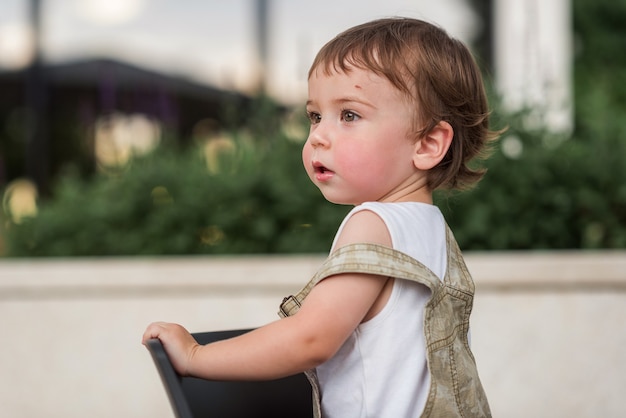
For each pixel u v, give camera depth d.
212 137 5.64
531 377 3.03
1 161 5.71
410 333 1.31
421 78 1.39
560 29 4.57
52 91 5.76
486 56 5.43
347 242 1.30
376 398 1.29
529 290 3.03
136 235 3.74
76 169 5.63
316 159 1.39
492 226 3.52
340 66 1.37
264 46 5.73
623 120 3.88
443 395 1.31
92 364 3.15
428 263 1.34
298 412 1.41
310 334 1.24
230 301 3.09
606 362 3.02
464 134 1.51
